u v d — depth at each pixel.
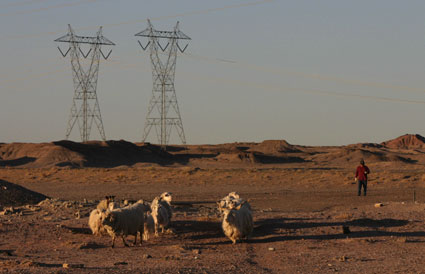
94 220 25.72
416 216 30.88
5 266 17.52
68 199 50.25
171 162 188.12
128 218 22.92
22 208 35.94
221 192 57.91
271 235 25.50
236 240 24.06
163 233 26.16
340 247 22.11
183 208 37.41
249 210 24.70
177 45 150.12
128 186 68.50
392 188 61.00
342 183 67.69
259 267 17.88
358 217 30.72
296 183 70.50
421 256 19.66
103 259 19.88
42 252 21.78
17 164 172.38
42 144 189.12
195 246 23.05
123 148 188.88
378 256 19.78
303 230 26.56
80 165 165.50
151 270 16.80
